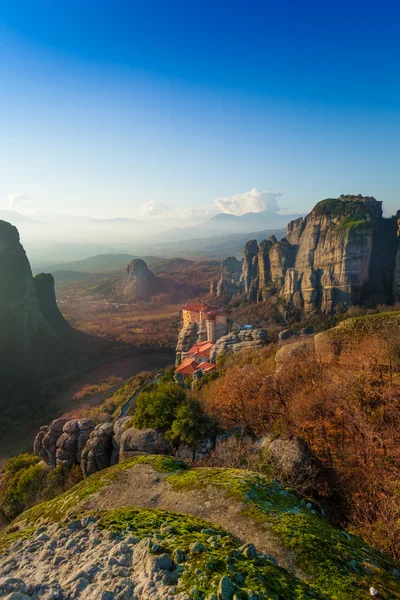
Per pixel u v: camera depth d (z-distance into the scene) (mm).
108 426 36469
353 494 18781
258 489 12242
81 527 10250
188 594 6387
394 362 27359
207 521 10516
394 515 16016
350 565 8516
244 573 7207
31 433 77312
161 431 28156
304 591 6941
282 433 24656
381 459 19562
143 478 14203
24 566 8562
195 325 107250
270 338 81625
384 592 7500
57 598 7016
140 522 10055
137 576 7410
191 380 64375
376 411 23688
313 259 162500
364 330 33500
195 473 14156
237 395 30828
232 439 24688
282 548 8945
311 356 35094
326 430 23781
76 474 36156
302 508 11516
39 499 35469
